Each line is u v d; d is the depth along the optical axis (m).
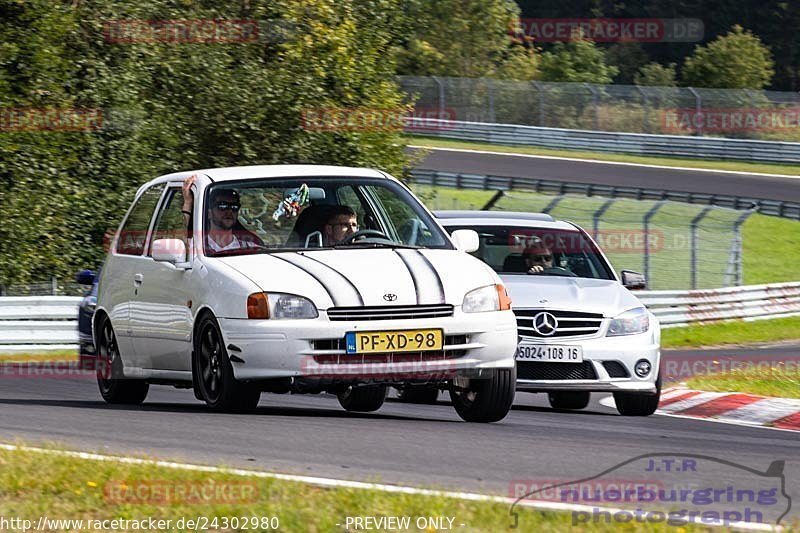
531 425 25.06
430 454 19.62
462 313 23.17
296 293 22.77
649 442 22.66
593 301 30.58
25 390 34.66
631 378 30.14
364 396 28.70
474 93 166.38
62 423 23.20
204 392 24.44
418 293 23.03
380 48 87.19
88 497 15.73
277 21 80.50
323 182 26.03
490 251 32.66
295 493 15.80
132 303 27.39
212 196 25.45
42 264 74.00
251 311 22.81
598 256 33.44
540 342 29.73
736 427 28.81
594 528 14.08
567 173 136.38
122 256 28.86
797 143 144.75
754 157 147.00
